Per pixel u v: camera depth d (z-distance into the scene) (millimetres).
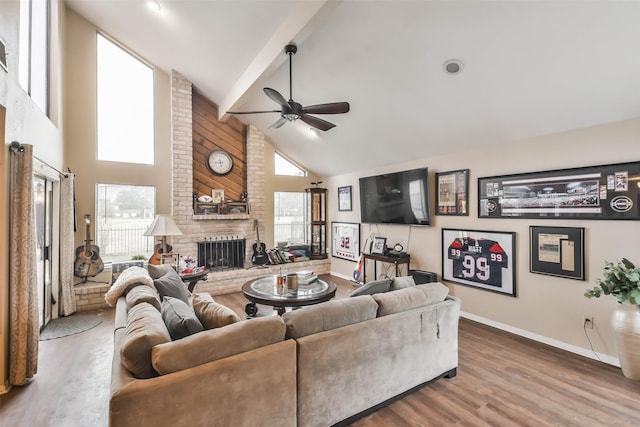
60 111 4043
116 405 1295
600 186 2770
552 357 2873
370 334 2068
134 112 4977
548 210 3129
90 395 2293
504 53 2482
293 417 1774
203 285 4977
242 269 5406
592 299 2844
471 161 3859
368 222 5363
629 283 2408
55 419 2025
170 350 1449
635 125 2576
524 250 3342
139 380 1390
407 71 3020
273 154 6242
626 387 2373
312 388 1837
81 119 4555
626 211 2623
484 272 3723
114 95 4836
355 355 2002
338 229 6266
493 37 2381
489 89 2889
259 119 5422
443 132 3752
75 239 4500
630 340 2447
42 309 3607
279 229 6367
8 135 2369
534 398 2242
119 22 4289
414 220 4527
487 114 3211
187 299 3047
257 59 3576
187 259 3934
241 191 5812
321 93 3881
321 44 3088
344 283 5684
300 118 3223
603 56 2232
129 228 4895
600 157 2771
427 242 4453
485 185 3695
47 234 3762
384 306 2227
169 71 5043
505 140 3480
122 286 2619
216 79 4625
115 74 4844
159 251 4793
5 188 2316
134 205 4934
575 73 2436
